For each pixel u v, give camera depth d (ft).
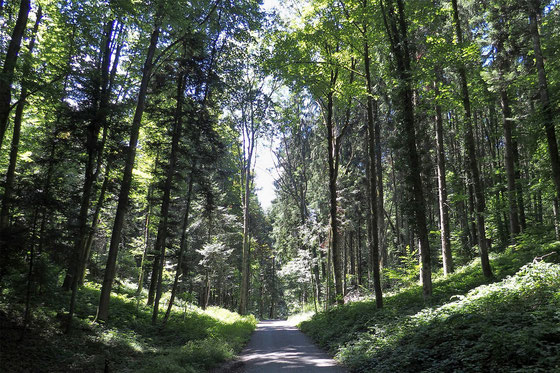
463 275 56.44
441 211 67.67
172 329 52.90
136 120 50.57
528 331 20.01
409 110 46.65
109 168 56.03
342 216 97.35
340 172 108.99
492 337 20.68
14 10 43.16
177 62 57.06
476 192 49.62
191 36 55.42
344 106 79.10
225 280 122.52
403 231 116.88
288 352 43.83
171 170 57.62
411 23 52.42
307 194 136.46
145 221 81.25
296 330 76.54
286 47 64.75
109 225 80.48
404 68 47.44
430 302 42.16
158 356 35.47
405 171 47.37
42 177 35.06
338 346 41.91
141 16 55.26
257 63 69.67
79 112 40.57
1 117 36.06
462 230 95.35
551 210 101.09
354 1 52.29
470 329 23.85
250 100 68.03
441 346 24.59
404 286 78.54
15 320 33.86
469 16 64.69
